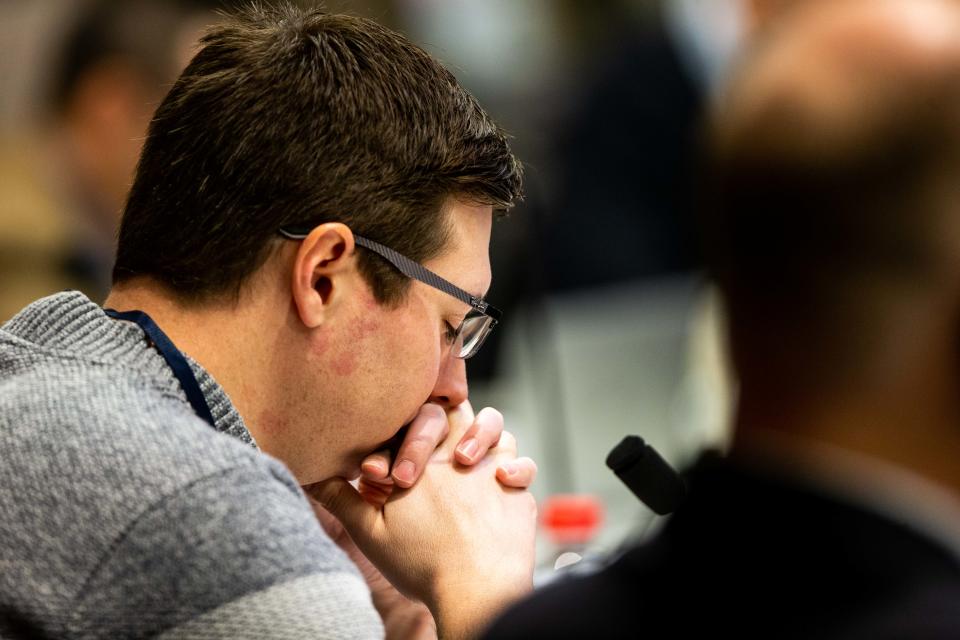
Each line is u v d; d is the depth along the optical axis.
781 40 2.54
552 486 7.70
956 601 2.30
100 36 8.03
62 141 8.32
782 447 2.49
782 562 2.40
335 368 4.38
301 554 3.72
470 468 5.07
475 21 15.74
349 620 3.68
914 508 2.40
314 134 4.27
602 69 12.89
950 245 2.36
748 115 2.48
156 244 4.33
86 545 3.66
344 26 4.50
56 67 8.30
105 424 3.81
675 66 12.78
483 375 8.56
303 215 4.25
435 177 4.39
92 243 8.94
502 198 4.60
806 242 2.41
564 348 7.79
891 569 2.35
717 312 2.63
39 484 3.73
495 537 4.95
